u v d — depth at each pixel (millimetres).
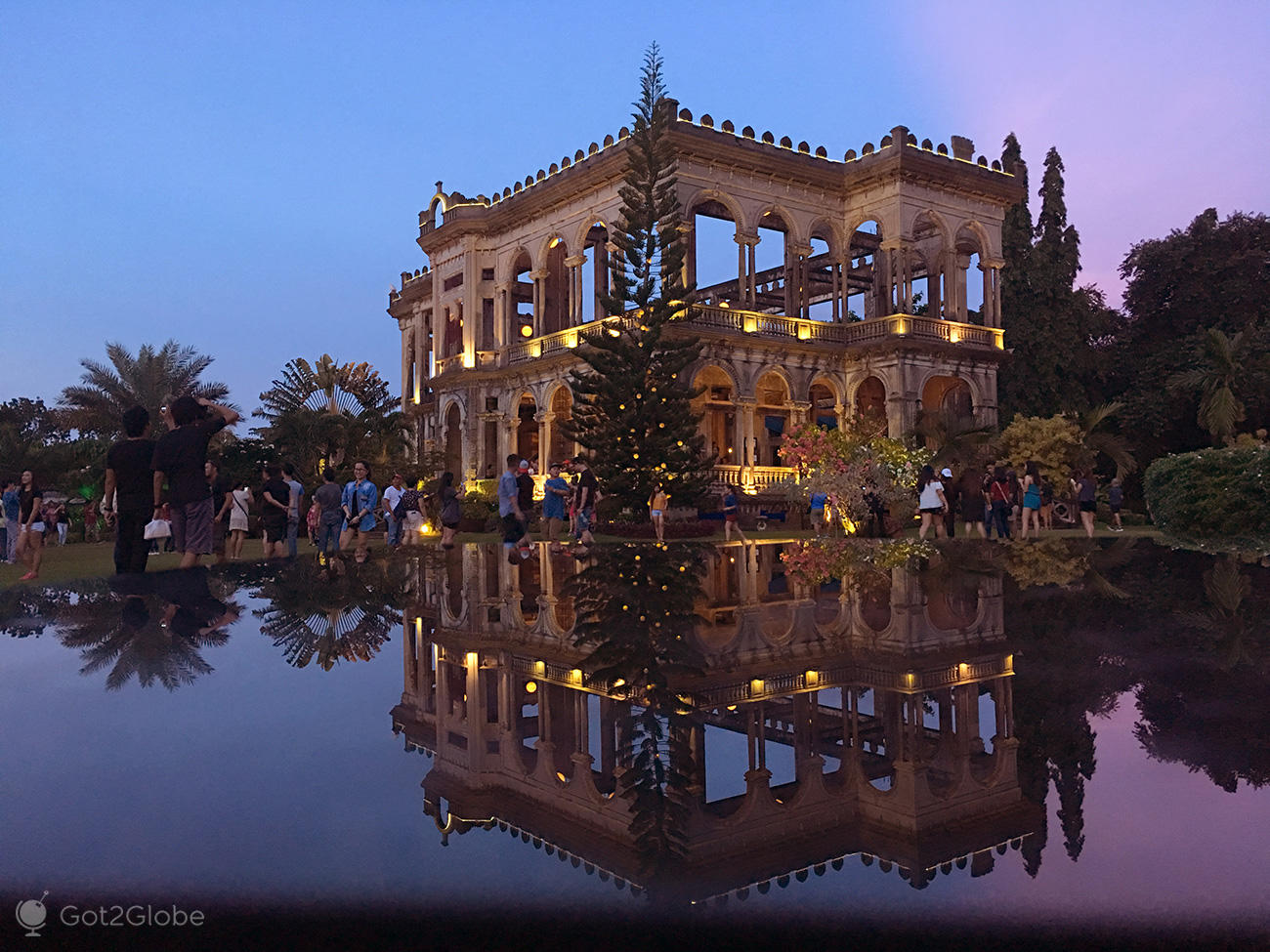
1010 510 21156
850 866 1145
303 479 34656
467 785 1519
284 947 862
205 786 1498
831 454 24281
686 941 884
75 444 39656
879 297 37000
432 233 40406
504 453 37438
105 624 3828
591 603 5000
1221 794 1411
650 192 26828
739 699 2352
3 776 1543
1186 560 8039
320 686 2439
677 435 26578
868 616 4250
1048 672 2613
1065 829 1264
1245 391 37312
